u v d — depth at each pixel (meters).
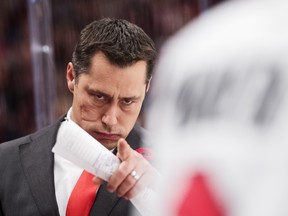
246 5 1.55
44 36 8.02
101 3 13.12
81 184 4.61
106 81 4.45
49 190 4.66
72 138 3.85
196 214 1.46
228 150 1.47
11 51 13.34
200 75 1.56
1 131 13.08
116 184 3.83
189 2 12.73
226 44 1.53
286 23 1.47
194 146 1.53
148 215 3.78
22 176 4.82
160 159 1.61
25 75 13.18
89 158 3.85
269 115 1.44
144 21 13.01
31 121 13.07
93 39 4.50
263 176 1.41
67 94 12.11
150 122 1.73
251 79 1.48
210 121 1.52
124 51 4.39
